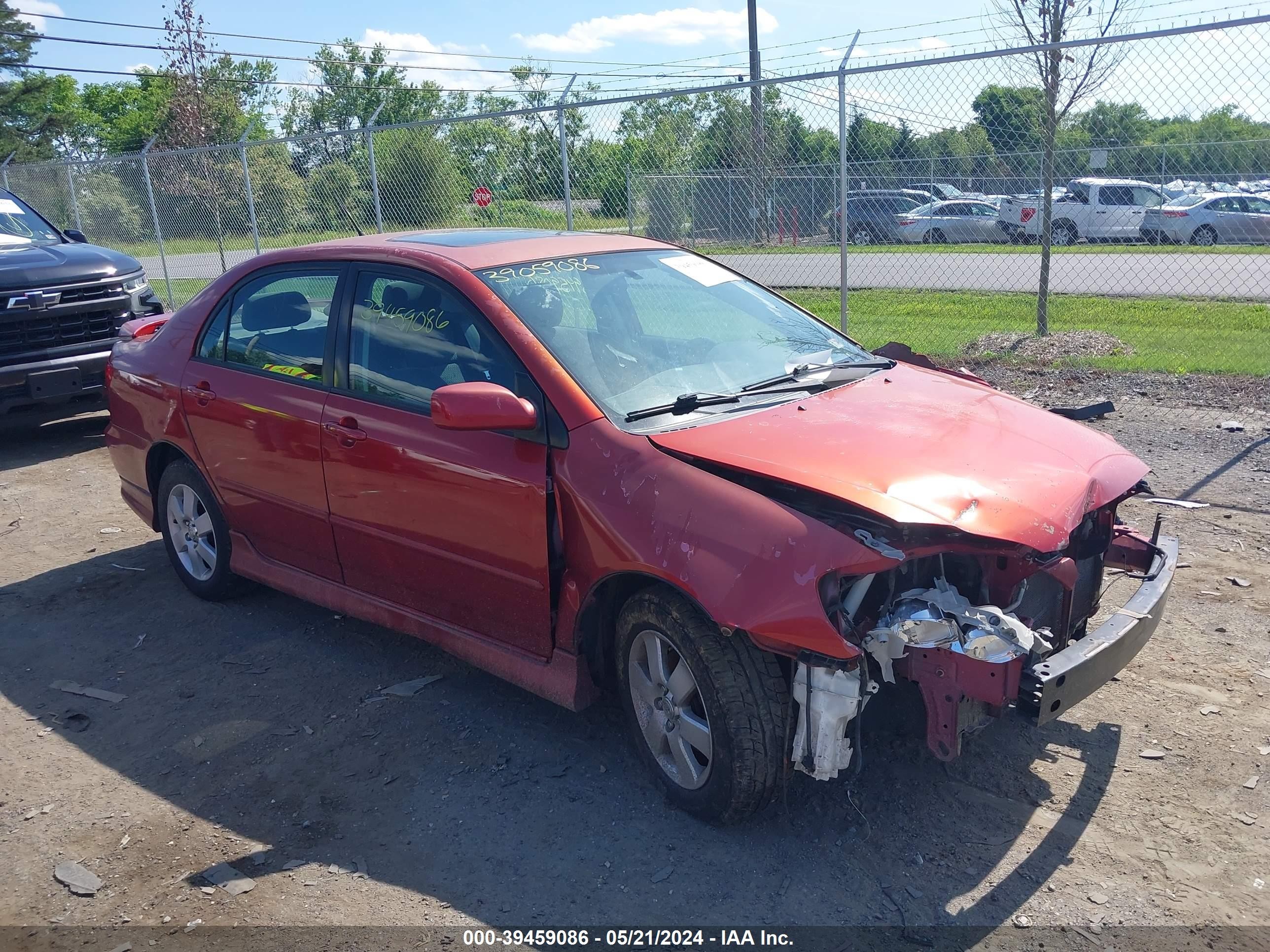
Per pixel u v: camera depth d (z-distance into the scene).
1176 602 4.64
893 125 9.38
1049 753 3.56
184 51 23.53
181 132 23.89
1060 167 9.58
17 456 8.31
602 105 9.03
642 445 3.26
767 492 3.08
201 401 4.75
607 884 3.00
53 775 3.74
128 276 8.61
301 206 12.73
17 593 5.46
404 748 3.79
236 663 4.55
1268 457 6.44
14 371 7.73
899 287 12.89
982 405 3.78
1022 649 2.80
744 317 4.30
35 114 42.25
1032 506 3.08
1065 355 9.49
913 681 2.94
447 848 3.20
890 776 3.45
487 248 4.16
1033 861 3.02
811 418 3.48
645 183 10.36
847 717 2.88
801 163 10.52
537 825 3.29
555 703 3.65
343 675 4.38
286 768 3.70
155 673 4.50
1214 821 3.17
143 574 5.65
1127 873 2.96
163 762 3.79
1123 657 3.11
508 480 3.46
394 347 3.98
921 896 2.90
